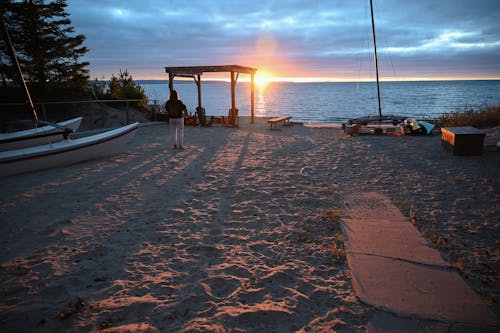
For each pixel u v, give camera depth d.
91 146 8.05
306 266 3.12
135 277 2.97
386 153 8.92
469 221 4.11
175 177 6.61
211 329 2.24
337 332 2.19
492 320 2.24
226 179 6.41
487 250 3.34
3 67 13.72
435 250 3.30
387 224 4.02
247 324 2.30
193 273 3.03
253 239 3.77
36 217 4.50
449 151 8.52
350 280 2.83
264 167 7.43
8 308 2.54
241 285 2.81
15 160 6.75
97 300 2.62
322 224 4.14
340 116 52.56
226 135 13.23
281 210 4.70
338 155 8.80
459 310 2.35
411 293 2.57
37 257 3.38
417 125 12.70
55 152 7.36
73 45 15.56
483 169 6.67
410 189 5.58
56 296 2.70
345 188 5.73
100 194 5.52
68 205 4.99
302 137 12.77
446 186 5.67
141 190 5.74
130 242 3.71
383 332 2.16
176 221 4.34
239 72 16.38
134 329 2.24
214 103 99.88
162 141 11.44
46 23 14.30
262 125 17.66
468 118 13.54
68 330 2.27
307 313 2.42
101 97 18.61
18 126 10.64
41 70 14.78
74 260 3.31
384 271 2.91
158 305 2.53
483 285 2.71
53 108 15.76
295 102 107.88
